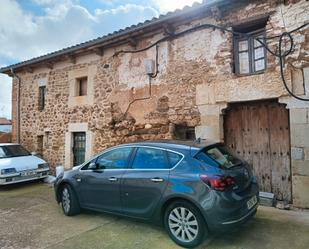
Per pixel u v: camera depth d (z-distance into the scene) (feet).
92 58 29.63
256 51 19.81
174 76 23.24
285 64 17.97
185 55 22.67
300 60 17.44
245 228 14.32
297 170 17.44
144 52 25.38
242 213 12.10
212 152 13.25
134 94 25.96
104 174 15.55
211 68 21.20
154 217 13.41
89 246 12.66
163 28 22.94
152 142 14.83
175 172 12.90
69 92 31.68
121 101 26.89
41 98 35.53
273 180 19.07
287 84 17.83
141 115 25.36
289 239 12.87
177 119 22.84
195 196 11.93
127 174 14.51
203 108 21.45
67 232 14.46
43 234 14.28
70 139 31.30
